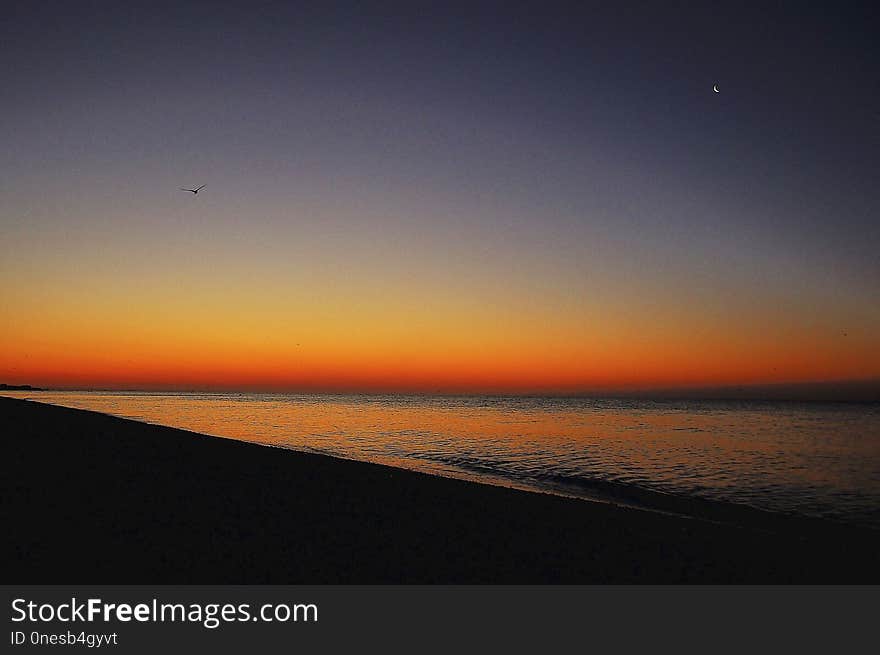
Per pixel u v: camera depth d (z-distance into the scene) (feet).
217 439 65.62
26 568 21.65
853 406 596.29
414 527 31.09
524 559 27.30
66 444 49.49
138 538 25.57
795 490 58.49
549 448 96.53
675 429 154.71
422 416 212.64
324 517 31.53
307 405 367.86
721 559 29.71
